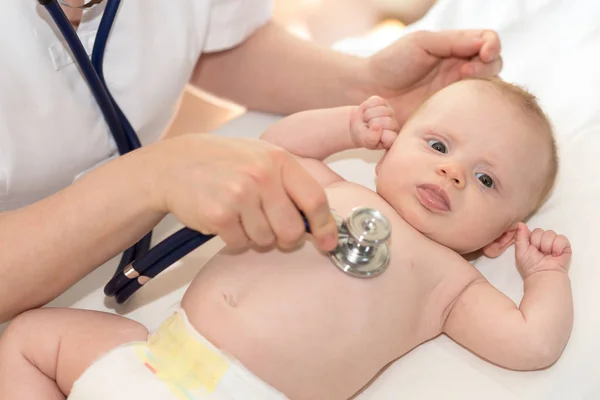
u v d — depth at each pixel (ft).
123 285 2.67
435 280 2.85
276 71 3.79
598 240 3.00
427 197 2.87
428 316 2.81
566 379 2.65
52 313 2.55
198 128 5.22
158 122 3.45
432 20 4.21
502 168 2.94
